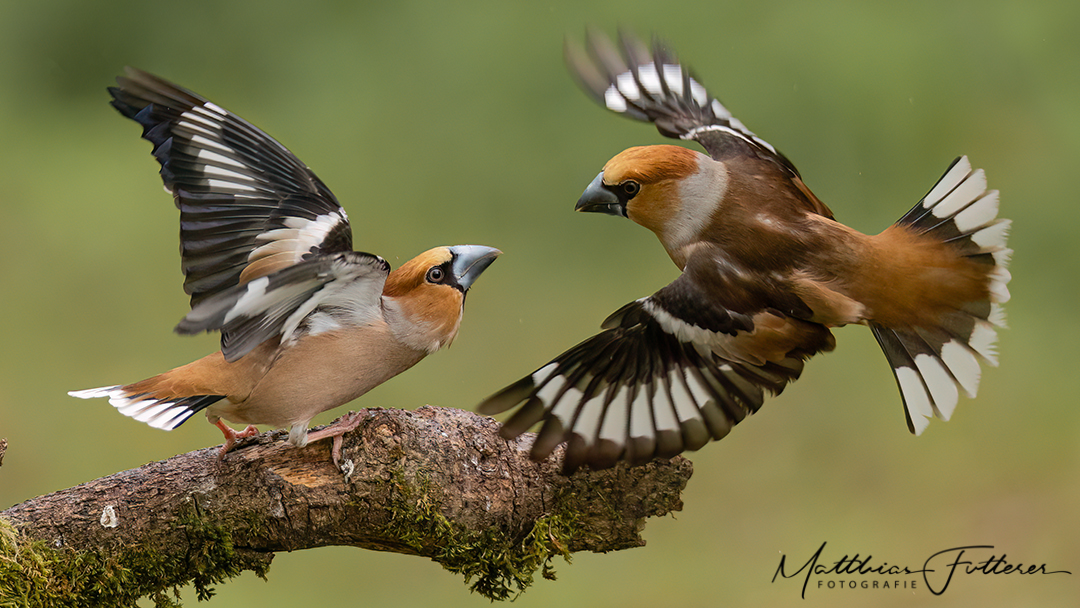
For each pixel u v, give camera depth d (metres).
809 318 6.41
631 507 6.53
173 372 6.62
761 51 15.85
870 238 6.36
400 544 6.45
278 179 6.48
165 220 16.17
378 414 6.45
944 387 6.32
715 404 6.41
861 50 15.54
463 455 6.47
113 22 18.52
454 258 7.29
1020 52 15.66
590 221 16.08
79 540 6.09
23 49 18.36
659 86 7.94
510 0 17.09
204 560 6.23
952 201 6.30
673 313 6.50
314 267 5.95
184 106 6.43
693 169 6.61
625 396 6.36
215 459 6.38
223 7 18.33
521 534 6.53
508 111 16.78
